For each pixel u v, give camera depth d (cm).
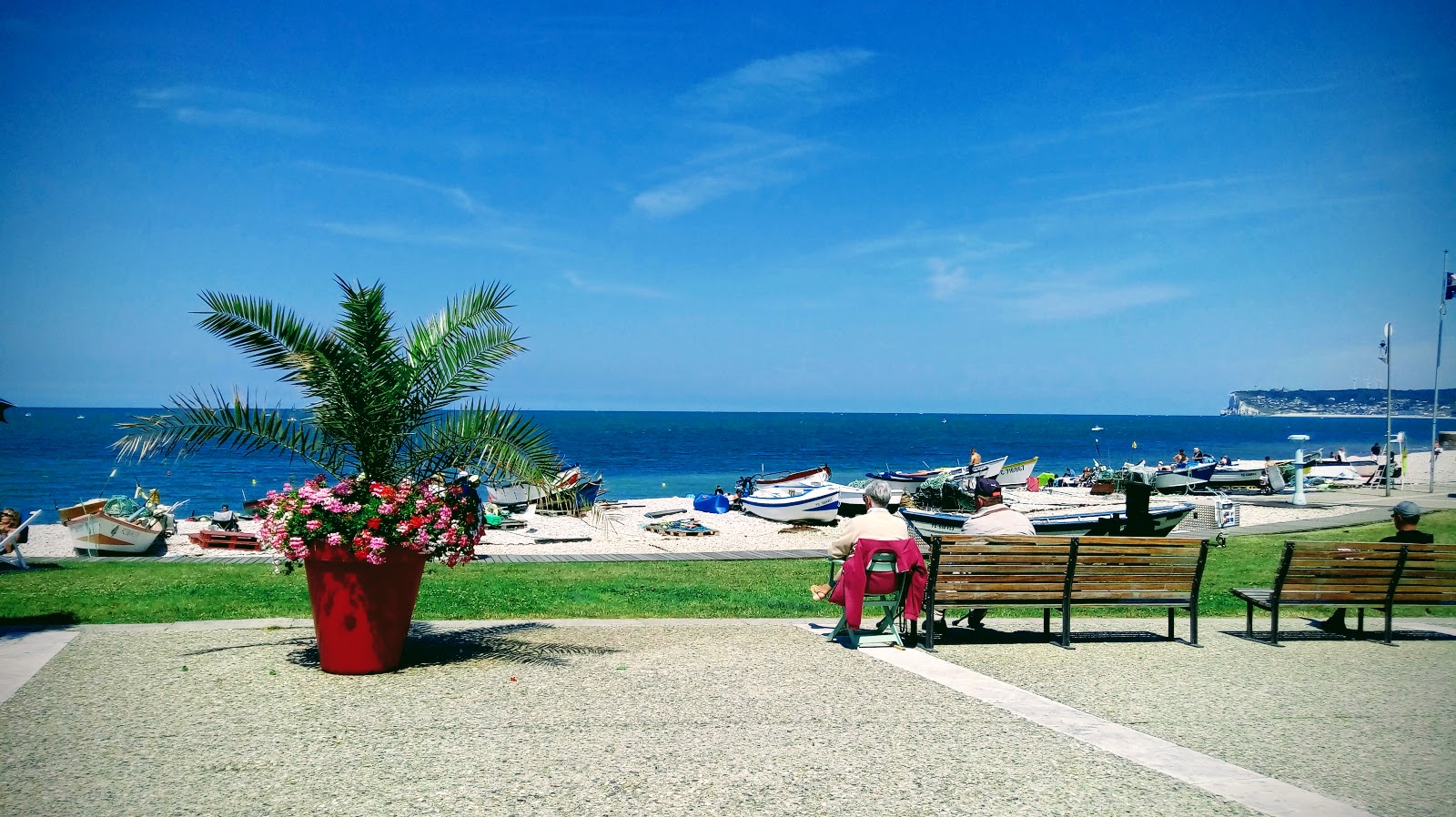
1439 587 820
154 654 689
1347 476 4100
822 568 1489
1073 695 610
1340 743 509
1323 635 852
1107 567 774
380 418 704
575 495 754
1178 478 3155
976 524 841
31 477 4706
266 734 498
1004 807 408
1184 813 402
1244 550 1722
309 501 620
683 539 2297
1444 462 5450
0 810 386
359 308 694
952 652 746
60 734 493
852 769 455
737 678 641
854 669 675
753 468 6456
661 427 17300
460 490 707
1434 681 662
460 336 761
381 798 407
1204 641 814
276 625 812
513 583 1208
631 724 525
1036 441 11725
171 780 426
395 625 646
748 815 394
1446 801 420
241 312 674
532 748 480
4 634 761
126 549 1928
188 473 5069
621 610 947
